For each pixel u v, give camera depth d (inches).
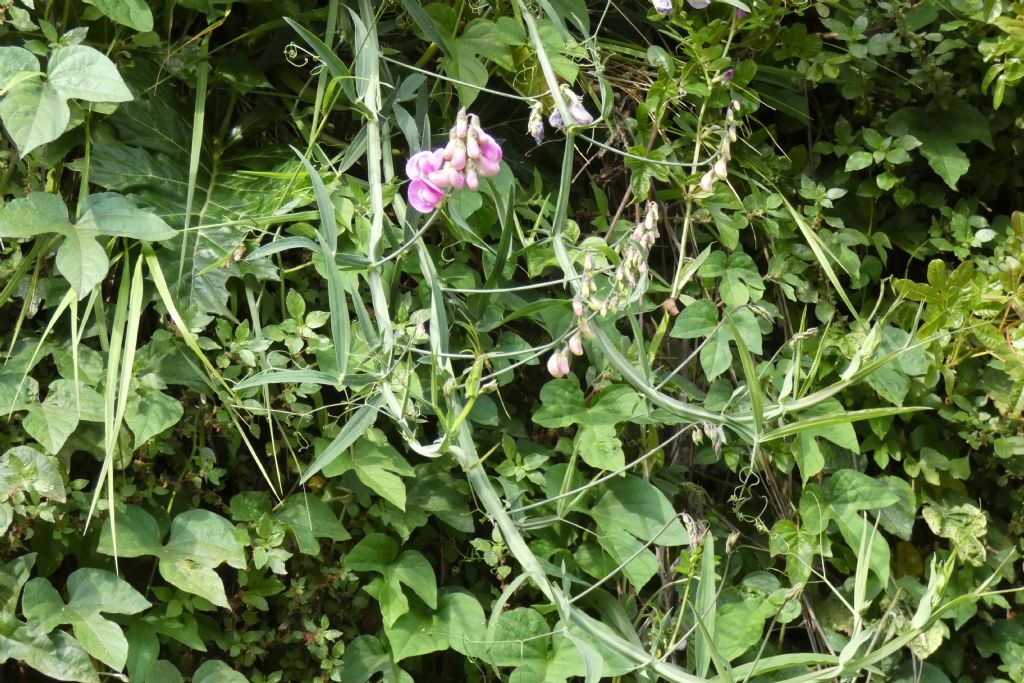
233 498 38.3
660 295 43.3
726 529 43.4
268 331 38.4
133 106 39.6
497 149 35.6
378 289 37.1
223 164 41.2
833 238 43.4
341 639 39.9
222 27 41.8
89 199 36.8
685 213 43.4
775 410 38.0
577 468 42.0
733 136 38.8
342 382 35.7
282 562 37.6
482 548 39.1
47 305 37.3
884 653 36.8
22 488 35.7
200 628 38.2
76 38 37.2
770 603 41.4
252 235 38.9
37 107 35.4
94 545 37.7
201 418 38.2
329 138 41.1
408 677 39.0
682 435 42.9
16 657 35.3
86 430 37.2
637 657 36.6
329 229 36.0
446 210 38.1
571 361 42.7
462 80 40.8
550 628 39.6
